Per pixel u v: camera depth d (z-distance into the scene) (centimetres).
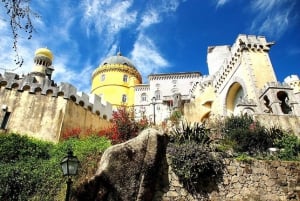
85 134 1923
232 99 3266
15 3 630
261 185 1184
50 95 2084
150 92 5969
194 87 4200
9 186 1033
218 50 4378
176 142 1272
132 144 1097
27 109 1978
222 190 1134
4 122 1886
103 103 2573
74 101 2158
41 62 3781
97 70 6219
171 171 1141
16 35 635
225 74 3334
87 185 969
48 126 1925
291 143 1477
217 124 1838
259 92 2545
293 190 1199
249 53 2877
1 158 1268
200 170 1123
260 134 1489
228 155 1248
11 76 2098
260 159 1289
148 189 1038
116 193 967
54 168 1176
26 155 1340
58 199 998
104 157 1041
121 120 1541
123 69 6206
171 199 1072
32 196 1034
